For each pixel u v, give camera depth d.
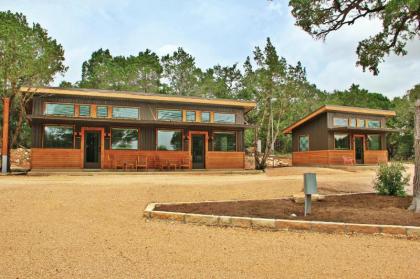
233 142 20.19
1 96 18.72
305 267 4.33
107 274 3.99
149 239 5.54
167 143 18.94
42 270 4.09
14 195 8.46
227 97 38.34
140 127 18.45
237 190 10.53
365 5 12.02
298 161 26.81
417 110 7.89
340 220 6.48
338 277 4.01
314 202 8.70
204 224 6.61
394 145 39.78
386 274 4.11
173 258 4.62
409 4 9.13
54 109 17.34
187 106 19.77
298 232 6.08
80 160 17.22
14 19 18.27
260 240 5.57
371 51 13.12
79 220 6.65
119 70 37.06
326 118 23.56
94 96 17.84
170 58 39.28
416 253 4.94
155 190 9.84
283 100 26.72
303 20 12.59
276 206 8.01
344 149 23.67
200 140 19.66
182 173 17.45
